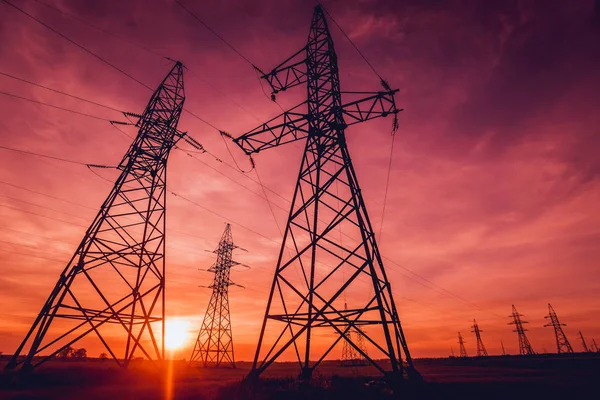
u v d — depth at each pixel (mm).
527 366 47094
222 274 60625
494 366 50781
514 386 18203
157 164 26766
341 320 15094
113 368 23422
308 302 15703
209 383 21094
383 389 14805
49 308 19312
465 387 17172
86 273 20750
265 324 15633
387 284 16922
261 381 17641
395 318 16516
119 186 23984
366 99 18922
